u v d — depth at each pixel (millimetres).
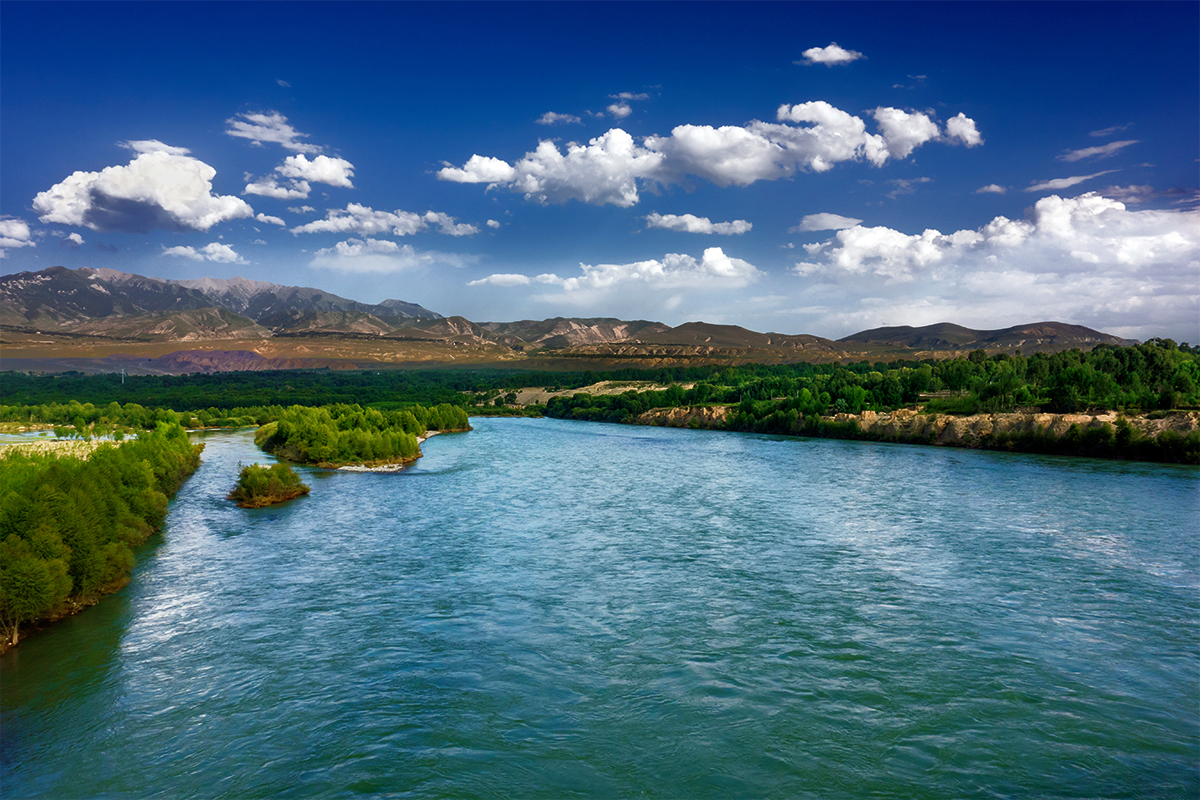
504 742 30000
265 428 169625
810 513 78562
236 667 37812
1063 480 100688
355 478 111500
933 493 90938
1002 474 107500
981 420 151125
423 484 104375
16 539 42719
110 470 68250
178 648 40500
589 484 102875
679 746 29562
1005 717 31766
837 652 39000
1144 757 28547
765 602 47438
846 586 50875
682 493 93438
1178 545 62500
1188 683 35062
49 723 31953
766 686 34938
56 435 182625
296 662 38406
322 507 85500
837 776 27359
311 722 31875
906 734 30391
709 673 36438
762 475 110125
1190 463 115688
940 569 55094
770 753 28953
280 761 28719
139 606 47875
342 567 57469
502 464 129125
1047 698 33531
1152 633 41562
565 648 40000
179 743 30188
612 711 32656
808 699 33562
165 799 26250
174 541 67312
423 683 35656
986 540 64750
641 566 56719
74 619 45375
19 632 42656
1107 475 105375
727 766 28062
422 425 187000
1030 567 55500
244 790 26766
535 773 27688
